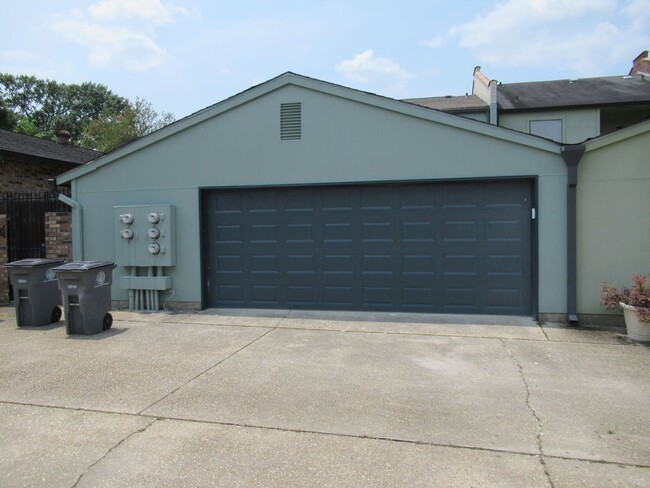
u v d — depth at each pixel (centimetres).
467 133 790
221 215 907
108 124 3659
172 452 362
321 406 446
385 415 425
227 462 347
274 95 865
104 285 748
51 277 815
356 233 854
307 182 855
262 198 891
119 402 460
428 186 823
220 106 880
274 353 619
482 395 470
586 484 313
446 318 795
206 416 426
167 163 910
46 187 1384
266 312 864
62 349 648
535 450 359
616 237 740
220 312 874
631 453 354
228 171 885
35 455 360
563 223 758
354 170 836
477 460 346
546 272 766
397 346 646
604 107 1770
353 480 322
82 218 952
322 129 848
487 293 807
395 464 341
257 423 411
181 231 905
